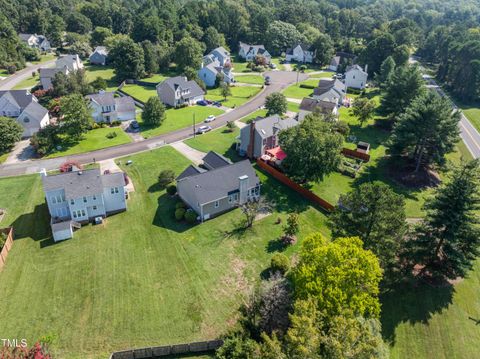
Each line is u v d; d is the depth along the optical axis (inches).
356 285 1222.9
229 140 3006.9
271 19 7130.9
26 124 2970.0
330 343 967.6
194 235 1856.5
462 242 1563.7
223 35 6633.9
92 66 5438.0
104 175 2007.9
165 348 1256.8
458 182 1515.7
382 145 2987.2
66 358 1245.1
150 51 4972.9
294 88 4662.9
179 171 2468.0
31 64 5374.0
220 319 1397.6
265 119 2721.5
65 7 7377.0
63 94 3782.0
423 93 3105.3
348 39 6796.3
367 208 1507.1
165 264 1662.2
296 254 1752.0
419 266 1710.1
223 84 4264.3
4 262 1652.3
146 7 7322.8
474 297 1576.0
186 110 3742.6
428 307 1518.2
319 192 2298.2
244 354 1099.9
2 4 6328.7
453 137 2423.7
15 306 1434.5
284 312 1229.7
